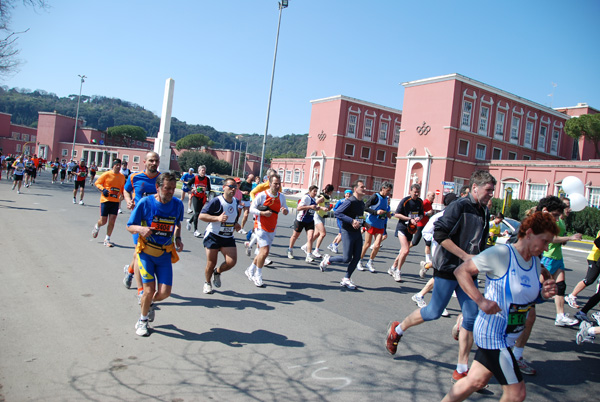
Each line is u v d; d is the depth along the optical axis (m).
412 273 9.75
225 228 6.33
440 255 4.34
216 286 6.61
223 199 6.30
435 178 39.09
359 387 3.89
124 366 3.93
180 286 6.80
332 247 11.55
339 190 51.66
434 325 5.95
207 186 12.18
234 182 6.34
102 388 3.51
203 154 90.81
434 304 4.36
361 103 52.53
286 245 12.25
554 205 5.60
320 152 53.34
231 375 3.93
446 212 4.40
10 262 7.27
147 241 4.75
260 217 7.19
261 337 4.91
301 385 3.84
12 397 3.25
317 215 10.07
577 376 4.57
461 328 4.21
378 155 54.81
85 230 11.24
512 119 42.75
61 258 7.90
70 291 6.00
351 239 7.39
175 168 103.69
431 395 3.84
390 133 55.38
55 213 14.11
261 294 6.73
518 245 3.04
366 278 8.67
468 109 39.41
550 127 46.41
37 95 182.25
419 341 5.23
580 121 40.91
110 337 4.56
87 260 7.91
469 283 3.02
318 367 4.25
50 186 27.48
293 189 62.19
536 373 4.59
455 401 3.12
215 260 6.38
